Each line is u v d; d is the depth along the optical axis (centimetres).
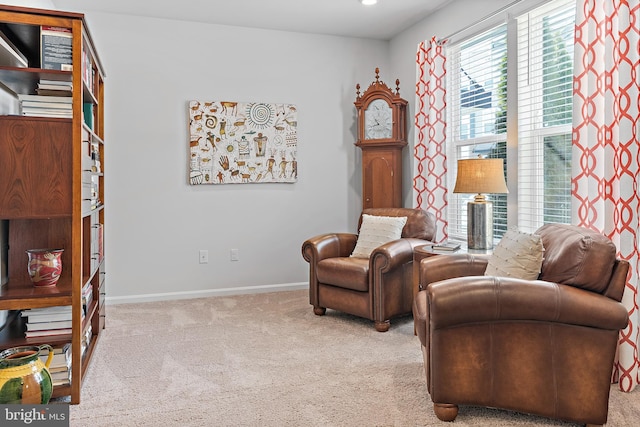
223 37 457
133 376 259
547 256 228
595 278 203
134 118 433
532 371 203
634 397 233
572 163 270
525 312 199
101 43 422
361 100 477
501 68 358
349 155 504
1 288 242
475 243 323
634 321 238
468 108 398
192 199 452
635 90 237
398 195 473
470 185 312
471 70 393
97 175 330
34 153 229
